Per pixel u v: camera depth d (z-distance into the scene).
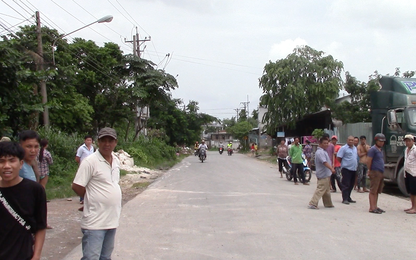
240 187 13.48
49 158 7.63
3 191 3.12
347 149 9.93
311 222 7.66
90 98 26.77
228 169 22.28
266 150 51.03
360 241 6.22
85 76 25.27
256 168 23.08
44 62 15.05
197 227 7.36
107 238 4.18
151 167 23.64
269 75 32.16
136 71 27.88
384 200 10.52
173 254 5.66
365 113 23.92
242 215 8.41
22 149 3.22
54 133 15.02
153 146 28.50
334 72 32.00
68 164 14.66
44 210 3.29
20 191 3.15
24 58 13.96
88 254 3.94
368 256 5.44
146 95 26.58
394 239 6.35
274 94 32.75
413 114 12.52
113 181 4.18
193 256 5.55
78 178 4.02
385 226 7.30
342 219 7.94
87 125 23.28
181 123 56.34
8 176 3.09
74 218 8.33
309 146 18.81
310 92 31.45
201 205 9.83
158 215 8.61
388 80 13.70
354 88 24.77
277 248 5.86
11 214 3.09
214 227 7.32
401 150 12.67
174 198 11.14
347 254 5.54
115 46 28.66
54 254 5.82
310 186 13.80
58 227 7.51
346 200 9.93
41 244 3.26
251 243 6.16
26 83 11.18
